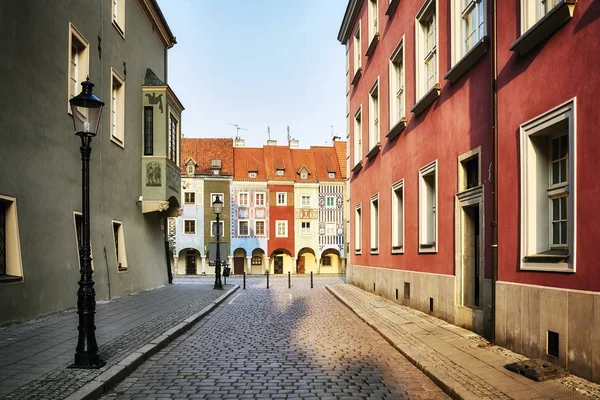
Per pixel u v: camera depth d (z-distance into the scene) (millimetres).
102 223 15852
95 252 15211
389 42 16234
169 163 20688
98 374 6254
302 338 9781
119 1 17891
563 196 6934
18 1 10891
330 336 10008
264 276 48594
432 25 12586
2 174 10156
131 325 10492
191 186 55844
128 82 18609
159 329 10008
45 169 11961
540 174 7316
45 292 11492
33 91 11500
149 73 21141
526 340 7137
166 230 25344
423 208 12641
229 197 56375
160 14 22250
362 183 21156
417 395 5848
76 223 13727
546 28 6750
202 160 57750
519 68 7621
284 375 6777
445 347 8102
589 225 5871
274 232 56906
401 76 15492
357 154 22922
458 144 10242
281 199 57406
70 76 13633
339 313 14062
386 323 11062
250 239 56438
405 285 13969
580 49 6125
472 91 9586
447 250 10812
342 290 20672
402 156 14547
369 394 5891
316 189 58031
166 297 17562
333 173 58844
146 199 19953
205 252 55438
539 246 7207
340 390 6051
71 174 13383
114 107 17703
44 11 12078
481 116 9164
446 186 10898
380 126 17516
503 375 6211
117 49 17422
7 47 10430
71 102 6848
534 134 7211
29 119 11289
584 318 5855
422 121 12648
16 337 8664
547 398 5215
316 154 61281
